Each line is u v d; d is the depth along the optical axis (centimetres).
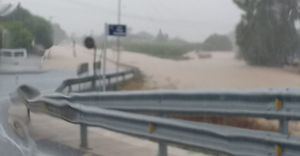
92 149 1014
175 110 1102
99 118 975
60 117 1111
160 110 1147
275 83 4188
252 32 7056
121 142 1091
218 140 762
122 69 3938
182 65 6044
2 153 946
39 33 3222
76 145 1045
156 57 8175
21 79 3284
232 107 902
